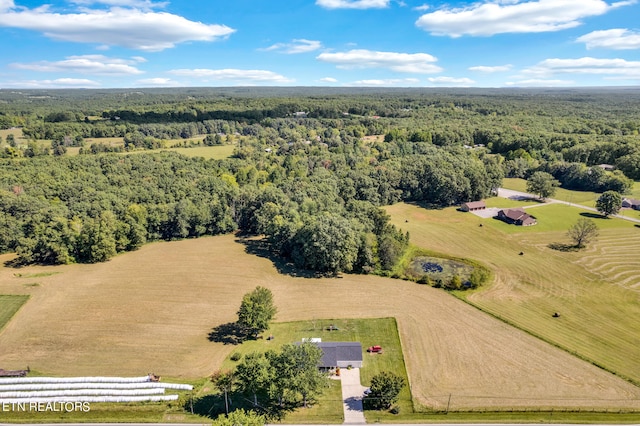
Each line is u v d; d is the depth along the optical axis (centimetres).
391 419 4953
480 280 8506
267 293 6900
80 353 6347
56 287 8581
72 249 9975
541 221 12525
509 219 12631
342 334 6781
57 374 5831
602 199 12656
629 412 5009
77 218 10988
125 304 7862
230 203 12681
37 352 6372
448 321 7119
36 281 8862
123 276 9144
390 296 8081
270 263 9862
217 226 12088
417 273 9231
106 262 9988
